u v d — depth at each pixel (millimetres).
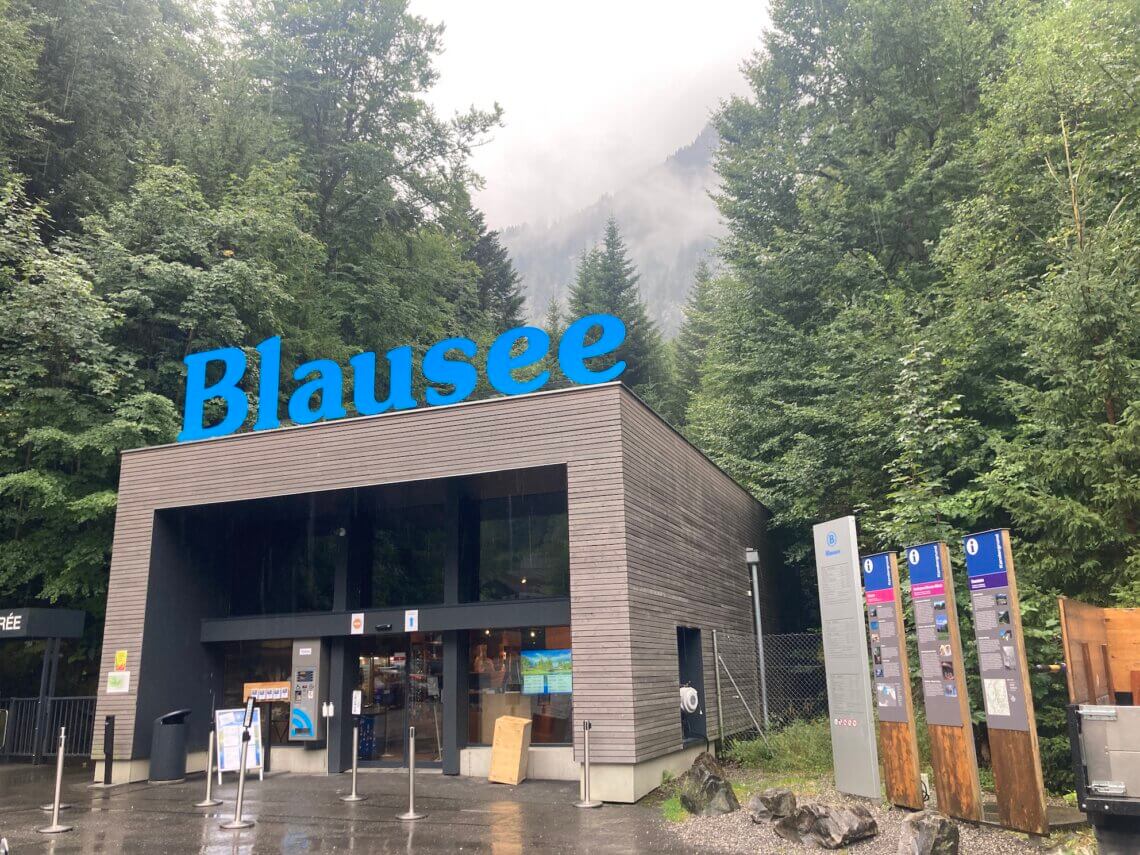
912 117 24391
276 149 26859
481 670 13016
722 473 17219
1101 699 7965
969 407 15930
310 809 10273
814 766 11562
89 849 8445
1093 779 6273
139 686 13242
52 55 22125
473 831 8828
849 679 9703
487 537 13891
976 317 15680
